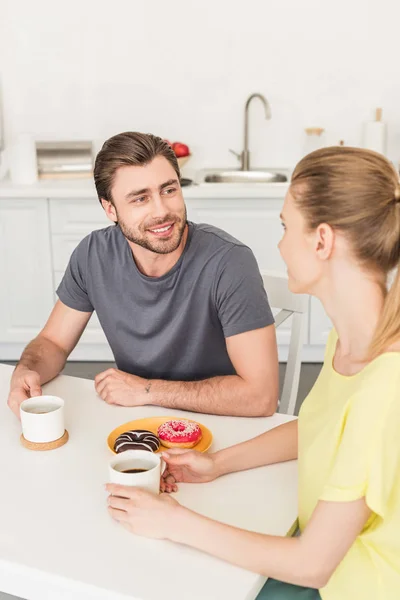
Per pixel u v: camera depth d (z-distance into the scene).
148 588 0.97
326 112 3.88
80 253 1.80
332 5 3.73
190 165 4.01
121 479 1.12
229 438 1.39
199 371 1.78
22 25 3.83
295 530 1.15
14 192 3.44
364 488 0.98
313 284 1.10
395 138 3.89
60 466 1.28
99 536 1.08
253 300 1.62
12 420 1.47
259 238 3.48
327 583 1.05
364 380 1.01
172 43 3.82
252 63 3.83
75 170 3.72
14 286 3.60
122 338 1.80
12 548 1.05
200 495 1.20
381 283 1.05
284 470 1.28
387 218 1.01
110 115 3.94
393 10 3.71
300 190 1.05
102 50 3.85
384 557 1.04
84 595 0.98
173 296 1.70
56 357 1.76
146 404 1.53
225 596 0.96
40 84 3.91
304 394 3.34
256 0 3.74
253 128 3.93
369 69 3.80
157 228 1.59
